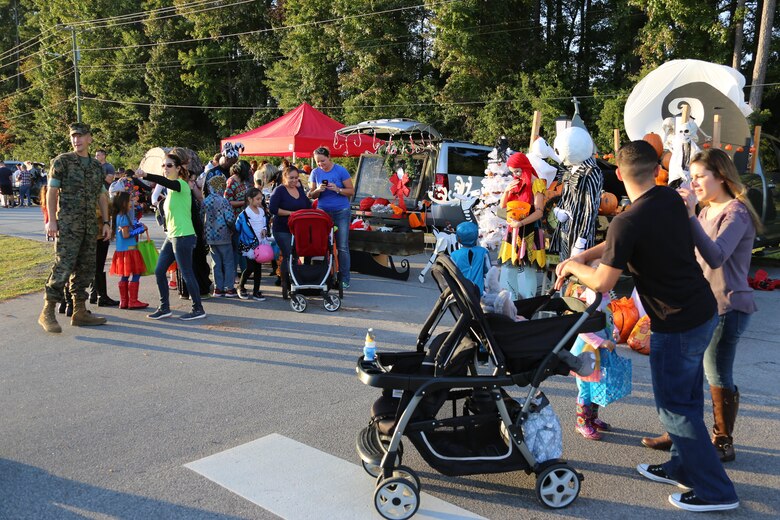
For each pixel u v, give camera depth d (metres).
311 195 9.28
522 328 3.47
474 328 3.50
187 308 8.09
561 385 5.41
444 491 3.63
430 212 11.82
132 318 7.57
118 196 7.75
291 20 34.38
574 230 6.09
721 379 3.91
